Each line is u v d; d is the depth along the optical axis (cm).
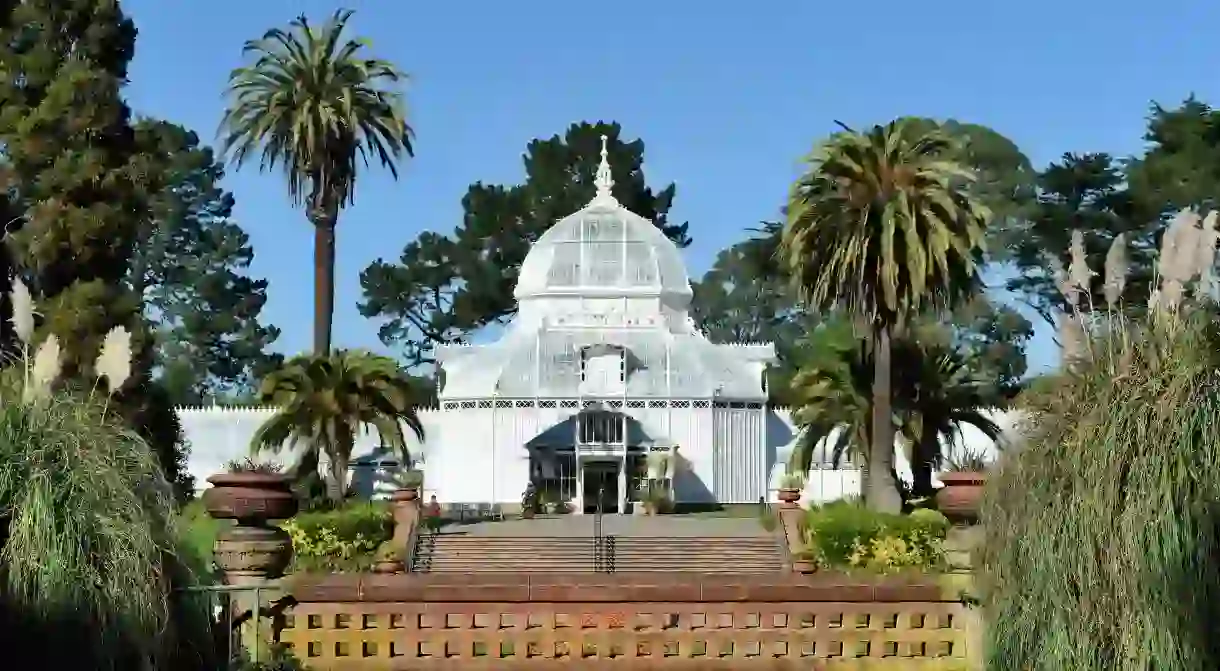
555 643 1350
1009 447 1112
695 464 6097
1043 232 7175
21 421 969
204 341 9112
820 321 9050
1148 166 6512
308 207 4956
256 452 4484
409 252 9712
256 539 1412
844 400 4153
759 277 8825
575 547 4078
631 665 1339
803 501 6038
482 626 1352
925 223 3612
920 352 4112
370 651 1348
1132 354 1009
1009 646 1075
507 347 6488
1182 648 921
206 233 9300
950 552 1455
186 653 1105
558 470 5997
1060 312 1162
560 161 9750
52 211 3759
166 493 1057
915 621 1358
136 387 3706
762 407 6297
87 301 3616
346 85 4909
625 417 5928
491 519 5038
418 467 6222
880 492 3634
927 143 3697
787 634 1353
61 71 3869
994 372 7800
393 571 3039
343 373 4441
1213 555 927
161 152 4050
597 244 6912
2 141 3850
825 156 3638
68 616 918
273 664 1303
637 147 9888
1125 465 966
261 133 4919
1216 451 933
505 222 9569
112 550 950
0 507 934
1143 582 935
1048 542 1011
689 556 4012
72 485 950
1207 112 6481
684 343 6438
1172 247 1017
